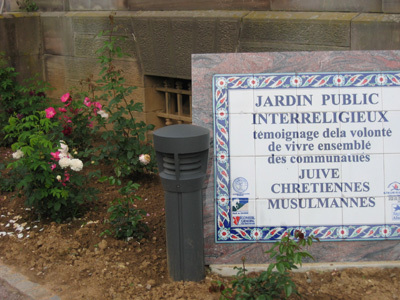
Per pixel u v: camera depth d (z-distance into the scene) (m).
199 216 4.16
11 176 6.30
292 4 6.14
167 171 4.08
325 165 4.30
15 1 9.37
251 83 4.27
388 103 4.27
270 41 6.21
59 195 5.14
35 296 4.30
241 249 4.39
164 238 5.09
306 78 4.26
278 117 4.28
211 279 4.31
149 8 7.48
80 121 6.86
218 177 4.32
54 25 8.80
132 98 7.81
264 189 4.32
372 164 4.30
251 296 3.82
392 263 4.36
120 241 5.01
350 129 4.28
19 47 8.98
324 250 4.38
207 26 6.70
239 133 4.29
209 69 4.27
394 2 5.41
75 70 8.59
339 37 5.70
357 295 4.08
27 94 8.42
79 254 4.91
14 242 5.18
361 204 4.33
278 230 4.35
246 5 6.52
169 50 7.17
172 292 4.16
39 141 5.21
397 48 5.36
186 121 7.46
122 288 4.30
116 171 5.48
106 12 8.00
